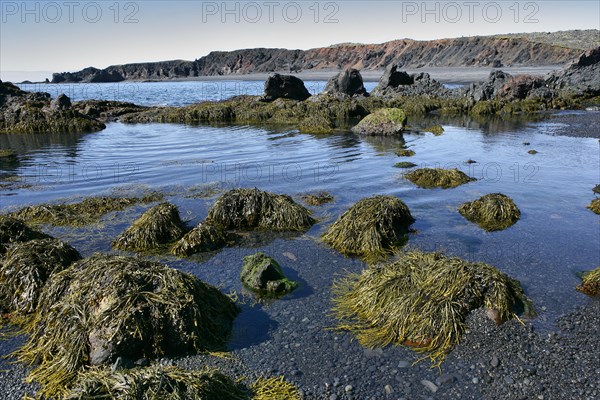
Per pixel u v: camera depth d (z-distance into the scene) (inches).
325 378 212.5
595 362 221.3
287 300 284.0
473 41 5147.6
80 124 1113.4
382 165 642.8
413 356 227.9
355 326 254.2
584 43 4419.3
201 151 780.6
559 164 642.8
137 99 2324.1
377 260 342.0
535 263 331.0
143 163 680.4
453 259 278.8
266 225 406.6
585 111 1342.3
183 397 180.5
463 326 243.4
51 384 209.2
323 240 377.4
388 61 5880.9
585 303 274.7
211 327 241.3
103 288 238.5
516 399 198.8
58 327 229.3
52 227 410.9
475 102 1456.7
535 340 237.3
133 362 218.8
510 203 428.5
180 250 351.9
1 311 272.4
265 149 790.5
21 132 1091.9
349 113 1269.7
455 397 200.4
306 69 6604.3
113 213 445.7
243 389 205.0
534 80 1567.4
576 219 419.8
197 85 4347.9
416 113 1403.8
